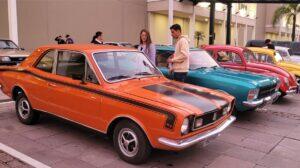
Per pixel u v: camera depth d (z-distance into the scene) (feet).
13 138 18.95
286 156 17.93
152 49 24.63
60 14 75.77
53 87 18.76
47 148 17.63
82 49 18.13
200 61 27.12
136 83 17.31
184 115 14.02
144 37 24.54
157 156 17.01
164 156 17.06
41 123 21.74
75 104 17.69
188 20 113.19
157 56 26.66
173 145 14.16
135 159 15.64
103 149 17.66
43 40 72.74
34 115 20.94
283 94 31.50
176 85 18.12
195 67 26.07
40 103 19.84
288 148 19.19
